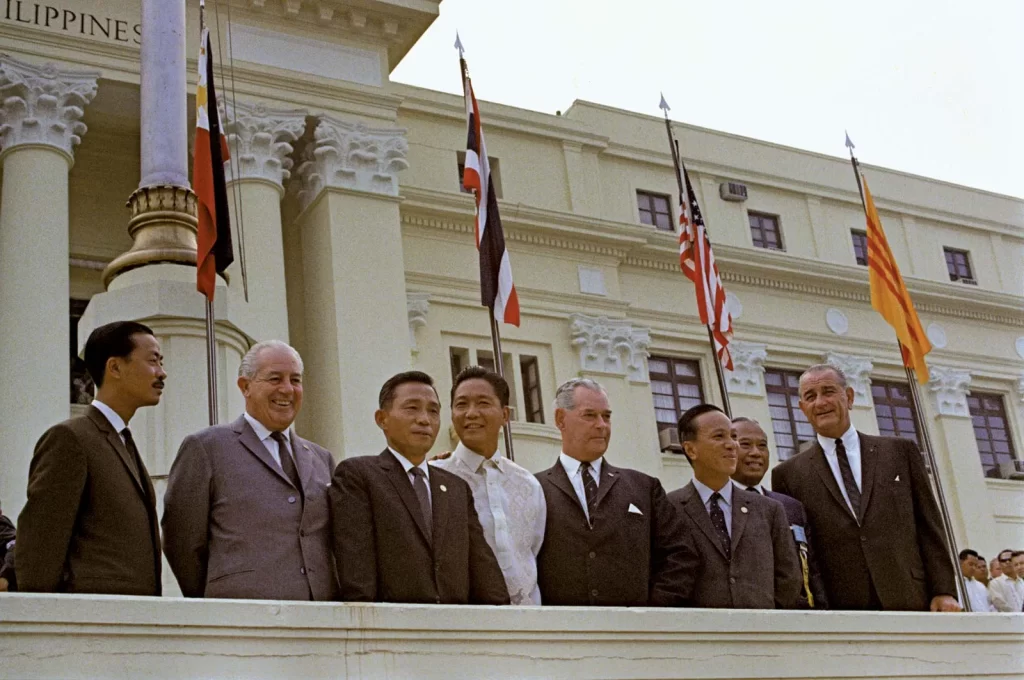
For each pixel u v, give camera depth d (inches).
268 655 156.6
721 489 245.0
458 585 199.6
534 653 176.2
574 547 220.1
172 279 351.3
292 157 659.4
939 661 220.7
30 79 571.8
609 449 788.0
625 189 892.0
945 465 936.3
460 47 422.3
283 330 587.8
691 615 192.7
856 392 922.7
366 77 668.1
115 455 180.7
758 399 880.3
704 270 492.4
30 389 521.0
